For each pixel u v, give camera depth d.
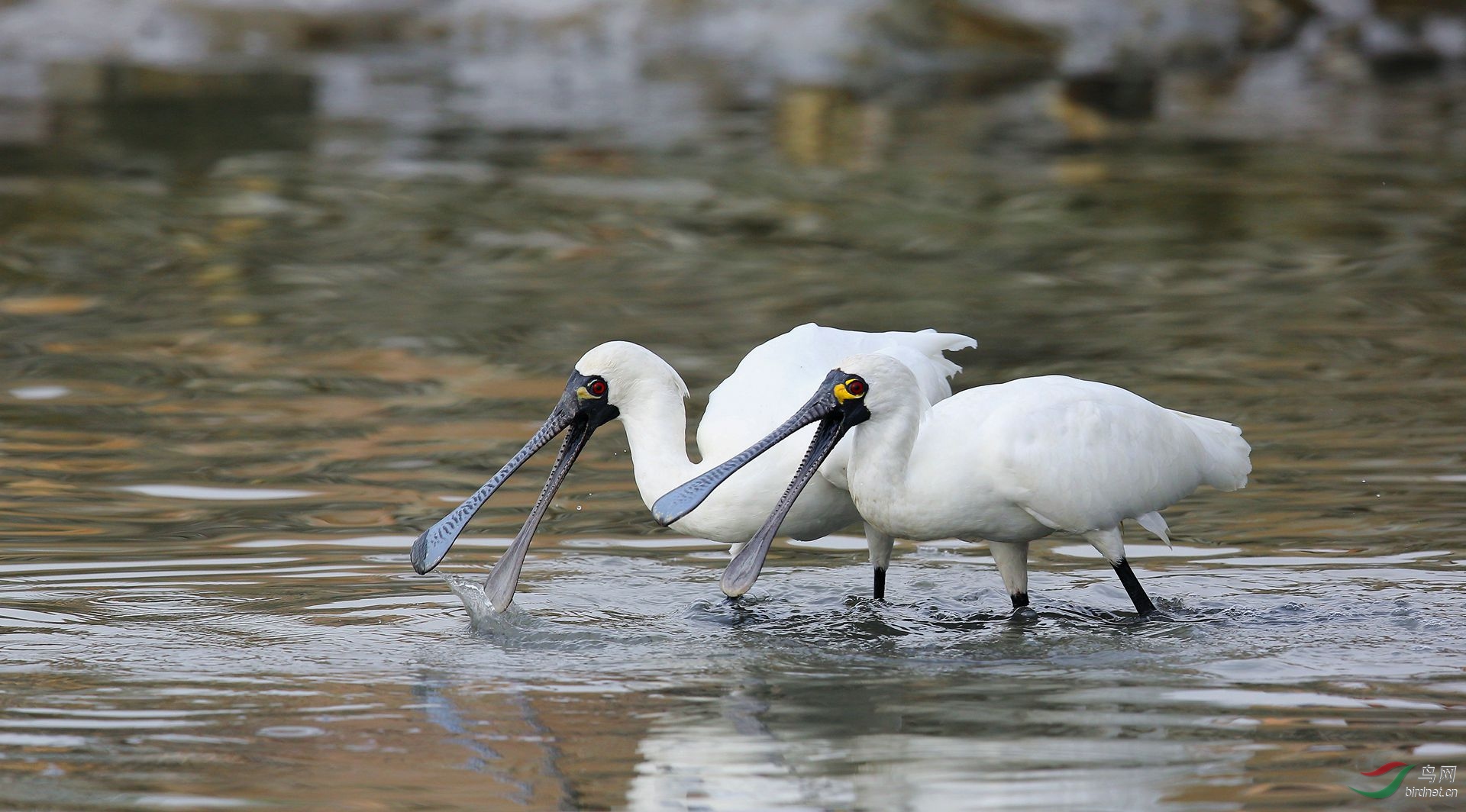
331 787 8.04
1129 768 8.12
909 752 8.40
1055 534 13.27
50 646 10.30
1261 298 21.12
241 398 16.84
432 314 20.41
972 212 26.39
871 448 11.16
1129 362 17.98
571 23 43.06
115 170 29.20
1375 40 43.94
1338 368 17.67
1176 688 9.41
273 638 10.55
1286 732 8.63
